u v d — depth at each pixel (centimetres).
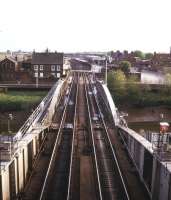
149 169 2683
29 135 3095
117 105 7431
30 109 6406
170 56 14712
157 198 2469
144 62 13638
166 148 2509
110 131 4209
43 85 8181
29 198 2453
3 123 5809
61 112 5103
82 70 12631
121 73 8238
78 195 2455
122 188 2570
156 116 7081
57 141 3588
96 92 6894
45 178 2614
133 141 3234
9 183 2405
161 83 8606
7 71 9031
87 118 4781
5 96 7125
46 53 9388
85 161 3144
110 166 3034
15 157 2461
